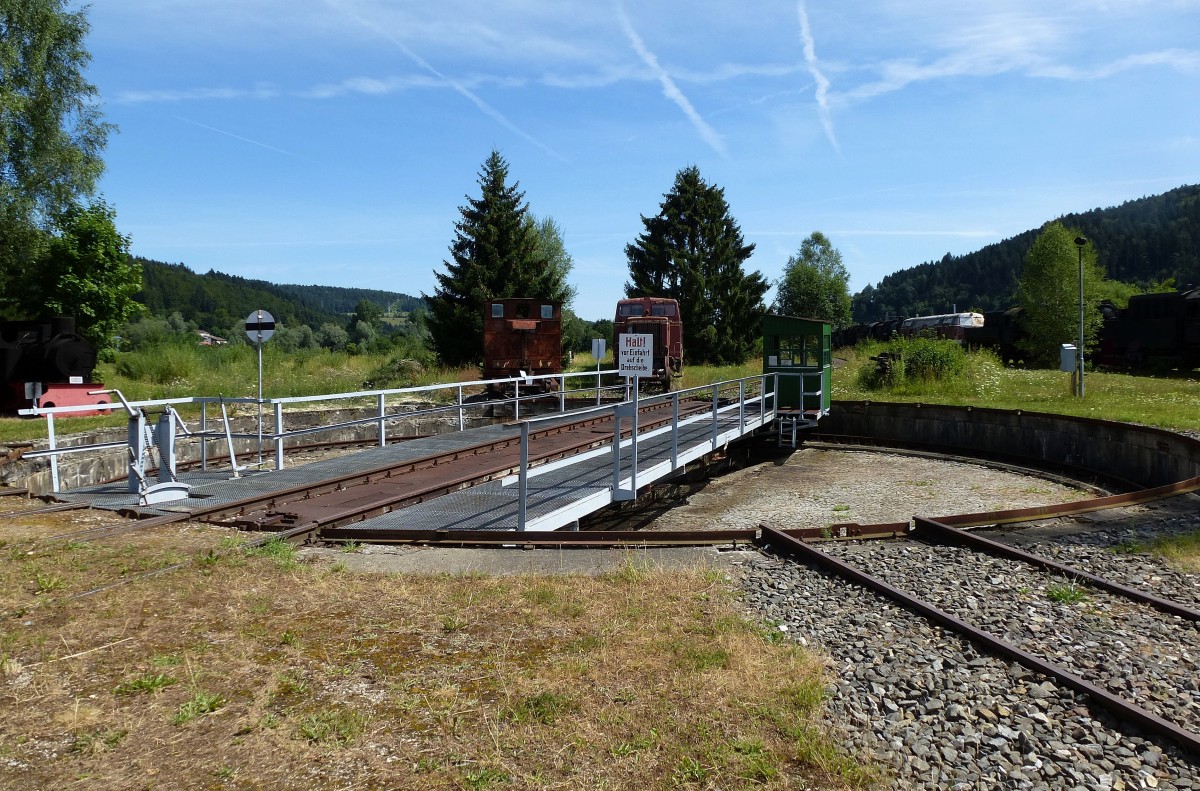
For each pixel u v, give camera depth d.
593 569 6.64
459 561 6.85
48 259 26.92
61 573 5.89
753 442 20.55
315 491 9.45
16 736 3.63
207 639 4.83
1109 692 4.66
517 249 35.81
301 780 3.36
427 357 32.84
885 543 8.22
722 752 3.65
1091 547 8.08
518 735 3.76
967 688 4.61
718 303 47.16
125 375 26.06
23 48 28.25
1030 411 18.28
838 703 4.32
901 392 24.75
